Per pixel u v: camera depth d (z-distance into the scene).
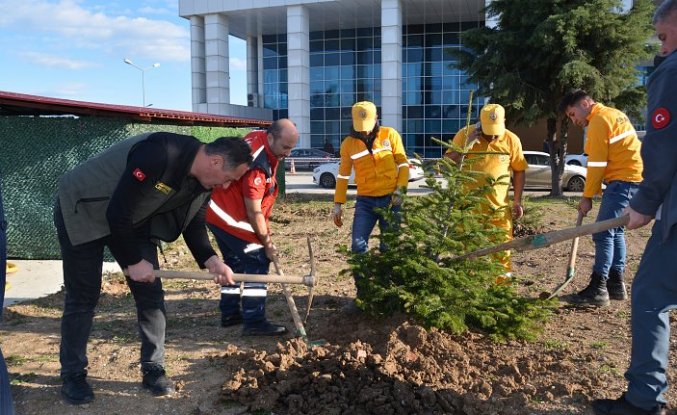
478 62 17.03
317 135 41.22
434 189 4.39
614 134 4.92
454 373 3.64
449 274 4.11
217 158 3.10
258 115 43.06
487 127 4.83
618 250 5.39
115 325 4.98
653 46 16.69
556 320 4.91
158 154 3.05
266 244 4.47
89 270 3.42
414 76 39.12
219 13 38.94
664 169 2.78
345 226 11.00
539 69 16.52
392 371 3.57
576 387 3.55
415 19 38.19
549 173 19.48
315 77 40.97
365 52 39.94
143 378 3.70
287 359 3.79
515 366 3.77
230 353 4.14
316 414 3.27
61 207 3.31
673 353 4.07
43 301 5.85
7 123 7.86
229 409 3.42
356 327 4.54
